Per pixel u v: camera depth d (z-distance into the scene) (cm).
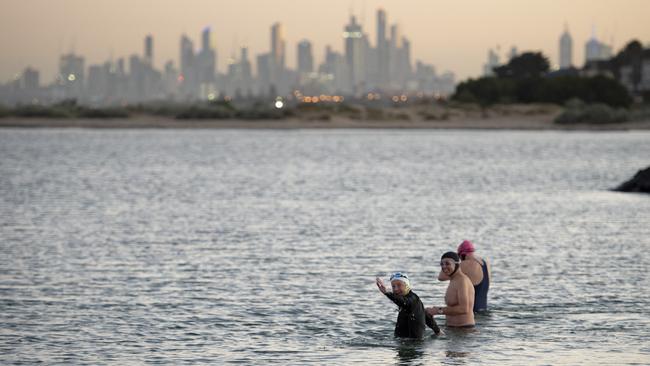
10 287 2931
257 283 2995
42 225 4684
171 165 9962
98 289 2902
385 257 3556
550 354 2138
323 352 2164
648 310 2570
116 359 2105
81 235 4278
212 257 3575
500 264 3369
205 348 2197
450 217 5016
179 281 3039
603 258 3509
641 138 16650
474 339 2269
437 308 2380
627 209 5406
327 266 3338
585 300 2697
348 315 2523
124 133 19125
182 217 5053
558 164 9938
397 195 6481
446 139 16650
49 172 8862
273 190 6938
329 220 4881
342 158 11238
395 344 2227
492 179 7994
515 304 2639
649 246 3844
